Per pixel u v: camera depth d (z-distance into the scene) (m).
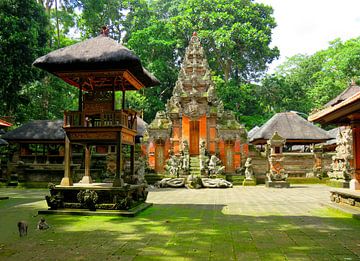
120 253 7.05
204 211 13.45
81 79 13.75
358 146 14.50
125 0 54.72
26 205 15.57
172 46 52.59
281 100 54.44
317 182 33.31
